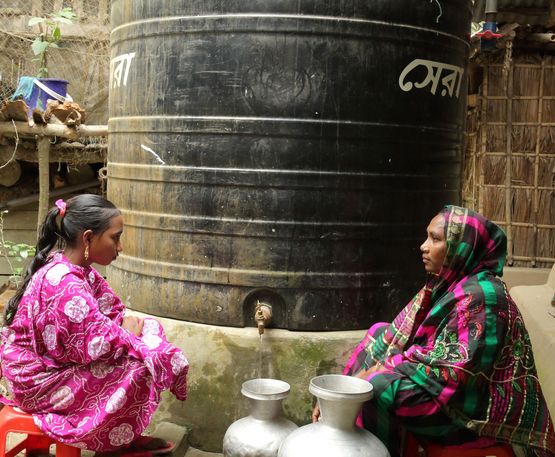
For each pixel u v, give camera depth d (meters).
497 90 5.42
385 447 2.18
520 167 5.42
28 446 2.70
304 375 2.88
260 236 2.86
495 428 2.27
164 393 2.98
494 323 2.22
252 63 2.79
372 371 2.40
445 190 3.22
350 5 2.78
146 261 3.10
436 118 3.08
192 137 2.90
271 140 2.81
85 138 5.00
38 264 2.50
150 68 3.01
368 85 2.85
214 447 2.92
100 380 2.43
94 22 5.54
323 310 2.91
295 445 2.14
